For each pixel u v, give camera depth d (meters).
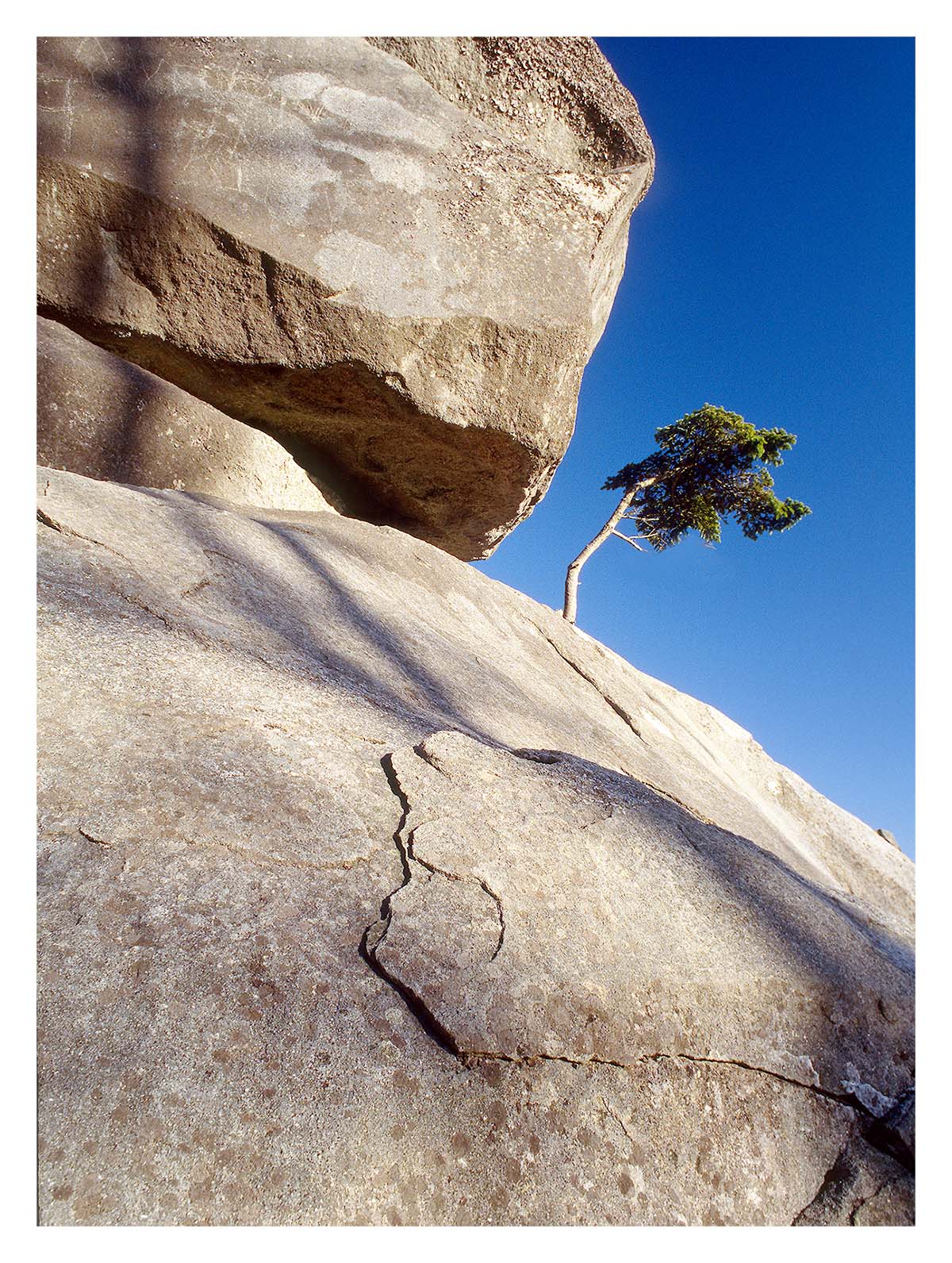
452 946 0.97
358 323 2.80
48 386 2.18
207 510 2.11
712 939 1.23
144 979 0.79
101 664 1.17
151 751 1.05
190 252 2.65
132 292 2.65
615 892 1.20
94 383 2.26
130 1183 0.67
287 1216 0.70
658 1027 1.05
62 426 2.18
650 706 3.47
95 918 0.82
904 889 3.75
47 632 1.19
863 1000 1.33
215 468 2.52
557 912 1.10
